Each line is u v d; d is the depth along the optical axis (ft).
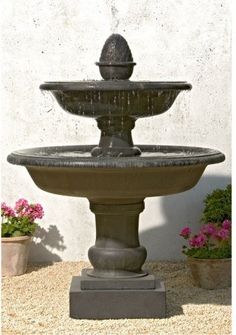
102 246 21.42
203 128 26.94
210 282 24.16
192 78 26.71
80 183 20.02
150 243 27.22
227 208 25.86
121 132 21.53
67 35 26.58
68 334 20.01
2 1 26.48
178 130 26.94
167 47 26.58
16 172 27.04
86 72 26.63
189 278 25.32
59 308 22.24
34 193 27.09
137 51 26.58
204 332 20.24
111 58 21.04
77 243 27.20
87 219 27.17
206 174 27.12
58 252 27.20
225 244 24.93
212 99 26.84
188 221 27.17
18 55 26.66
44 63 26.66
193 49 26.63
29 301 22.95
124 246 21.33
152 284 21.21
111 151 21.39
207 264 24.03
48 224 27.17
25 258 25.85
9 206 27.07
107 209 21.11
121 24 26.53
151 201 27.14
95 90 19.79
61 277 25.45
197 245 24.64
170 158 19.94
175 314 21.62
